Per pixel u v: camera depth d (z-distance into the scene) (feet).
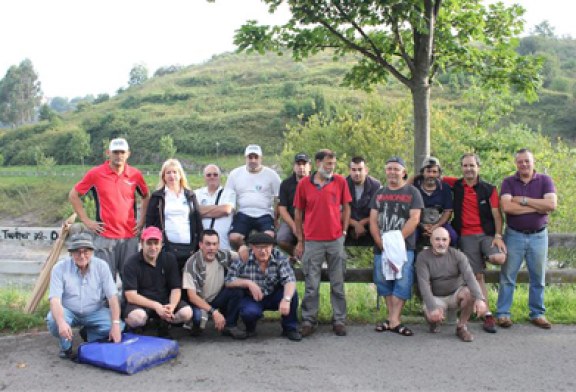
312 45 25.70
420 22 21.83
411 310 22.13
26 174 197.98
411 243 19.83
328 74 287.28
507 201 20.17
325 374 15.62
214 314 18.57
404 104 54.70
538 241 20.08
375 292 23.94
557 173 43.78
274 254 19.22
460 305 19.15
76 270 17.26
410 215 19.63
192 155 207.72
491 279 21.42
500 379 15.26
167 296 18.56
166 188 20.12
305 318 19.48
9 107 410.93
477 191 20.43
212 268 19.03
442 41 26.63
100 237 19.84
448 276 19.38
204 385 14.79
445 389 14.60
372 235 20.12
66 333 16.14
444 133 46.83
